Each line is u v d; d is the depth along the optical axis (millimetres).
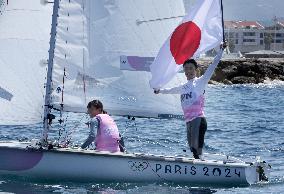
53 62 23562
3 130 37969
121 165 23172
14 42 23875
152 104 24703
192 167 23531
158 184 23359
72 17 23781
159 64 24562
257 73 166250
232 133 42125
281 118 53938
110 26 24297
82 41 23906
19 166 23031
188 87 24328
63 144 24109
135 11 24594
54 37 23625
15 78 23844
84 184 22938
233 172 23812
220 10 24281
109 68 24312
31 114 23891
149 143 35219
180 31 24531
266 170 24875
